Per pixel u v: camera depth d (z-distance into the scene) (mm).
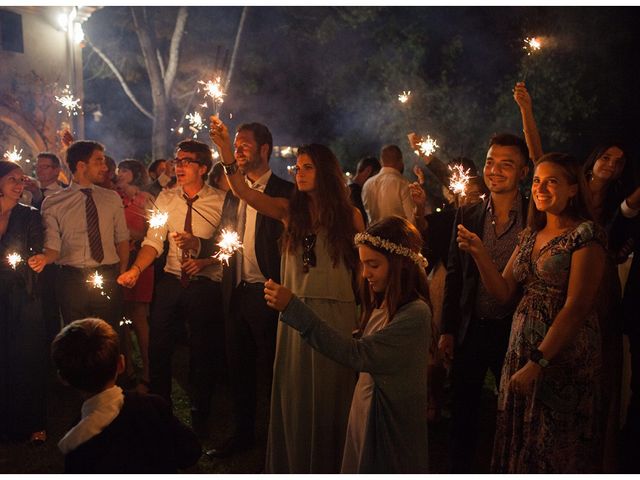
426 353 3018
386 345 2930
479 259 3518
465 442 4012
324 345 2939
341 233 3945
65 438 2781
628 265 4695
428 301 3078
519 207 3996
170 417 2957
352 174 18891
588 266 3176
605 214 4480
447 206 6902
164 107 18500
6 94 13227
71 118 14227
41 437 5012
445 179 5703
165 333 5082
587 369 3244
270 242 4512
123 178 7715
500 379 3637
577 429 3238
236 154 4582
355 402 3207
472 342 3982
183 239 4887
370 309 3316
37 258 4918
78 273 5379
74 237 5355
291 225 4008
